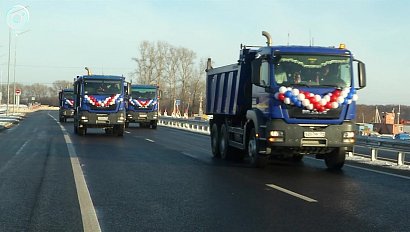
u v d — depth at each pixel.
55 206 8.06
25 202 8.37
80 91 26.31
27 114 75.31
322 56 12.44
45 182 10.46
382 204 8.45
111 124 26.27
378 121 62.31
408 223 7.07
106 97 26.08
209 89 18.47
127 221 7.07
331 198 8.96
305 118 12.08
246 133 13.80
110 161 14.50
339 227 6.79
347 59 12.51
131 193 9.29
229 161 15.30
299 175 12.12
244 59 14.40
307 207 8.12
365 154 20.05
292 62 12.29
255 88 13.31
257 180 11.13
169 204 8.30
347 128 12.26
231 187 10.09
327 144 12.16
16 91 71.19
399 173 12.88
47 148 18.58
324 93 12.12
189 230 6.59
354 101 12.37
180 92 92.12
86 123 26.02
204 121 37.44
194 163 14.48
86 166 13.22
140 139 25.00
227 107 15.70
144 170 12.61
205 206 8.15
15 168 12.66
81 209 7.84
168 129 39.38
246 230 6.59
